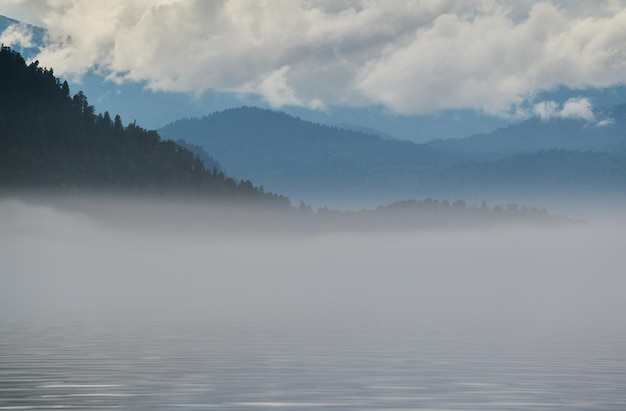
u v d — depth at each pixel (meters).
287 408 46.78
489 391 51.88
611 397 50.03
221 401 48.66
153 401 48.62
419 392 51.56
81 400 48.91
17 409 46.62
